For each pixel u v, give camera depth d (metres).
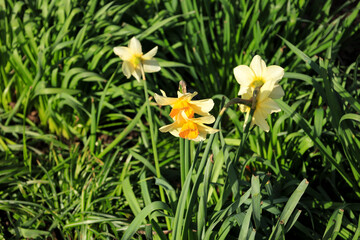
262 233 2.36
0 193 2.70
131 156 2.79
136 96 3.05
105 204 2.56
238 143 2.80
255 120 1.61
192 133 1.53
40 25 3.28
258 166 2.77
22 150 3.06
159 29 3.39
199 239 1.95
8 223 2.64
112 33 3.19
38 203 2.70
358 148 2.34
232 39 3.34
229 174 2.01
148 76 3.24
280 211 2.29
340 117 2.30
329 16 3.80
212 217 2.08
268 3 3.38
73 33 3.28
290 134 2.66
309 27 3.53
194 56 3.44
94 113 2.80
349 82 3.47
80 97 3.20
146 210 1.95
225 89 3.51
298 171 2.80
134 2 3.35
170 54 3.73
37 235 2.41
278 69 1.55
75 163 2.89
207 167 1.86
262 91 1.54
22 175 2.83
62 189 2.75
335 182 2.74
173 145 3.00
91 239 2.40
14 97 3.47
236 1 3.56
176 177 2.90
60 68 3.20
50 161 2.95
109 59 3.27
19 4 3.12
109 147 2.79
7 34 3.21
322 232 2.40
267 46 3.48
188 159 2.03
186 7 3.39
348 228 2.28
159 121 3.11
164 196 2.52
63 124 3.14
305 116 2.93
